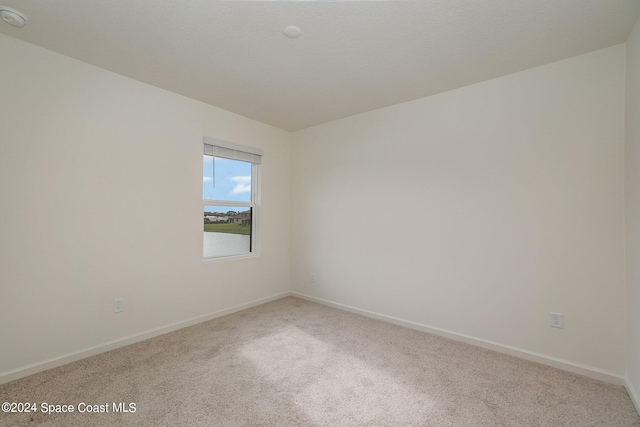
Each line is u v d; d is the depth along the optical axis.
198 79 2.47
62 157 2.10
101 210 2.29
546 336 2.17
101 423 1.51
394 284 2.98
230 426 1.51
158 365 2.10
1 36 1.86
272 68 2.28
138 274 2.50
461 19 1.69
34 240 1.98
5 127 1.87
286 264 3.95
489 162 2.43
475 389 1.84
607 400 1.74
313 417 1.58
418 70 2.29
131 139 2.45
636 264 1.70
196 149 2.91
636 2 1.54
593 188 2.01
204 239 3.08
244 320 3.03
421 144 2.81
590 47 1.96
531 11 1.61
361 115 3.26
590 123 2.02
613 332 1.94
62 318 2.11
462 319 2.55
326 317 3.14
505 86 2.36
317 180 3.69
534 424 1.54
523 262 2.27
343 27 1.77
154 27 1.78
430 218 2.74
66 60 2.12
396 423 1.54
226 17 1.68
